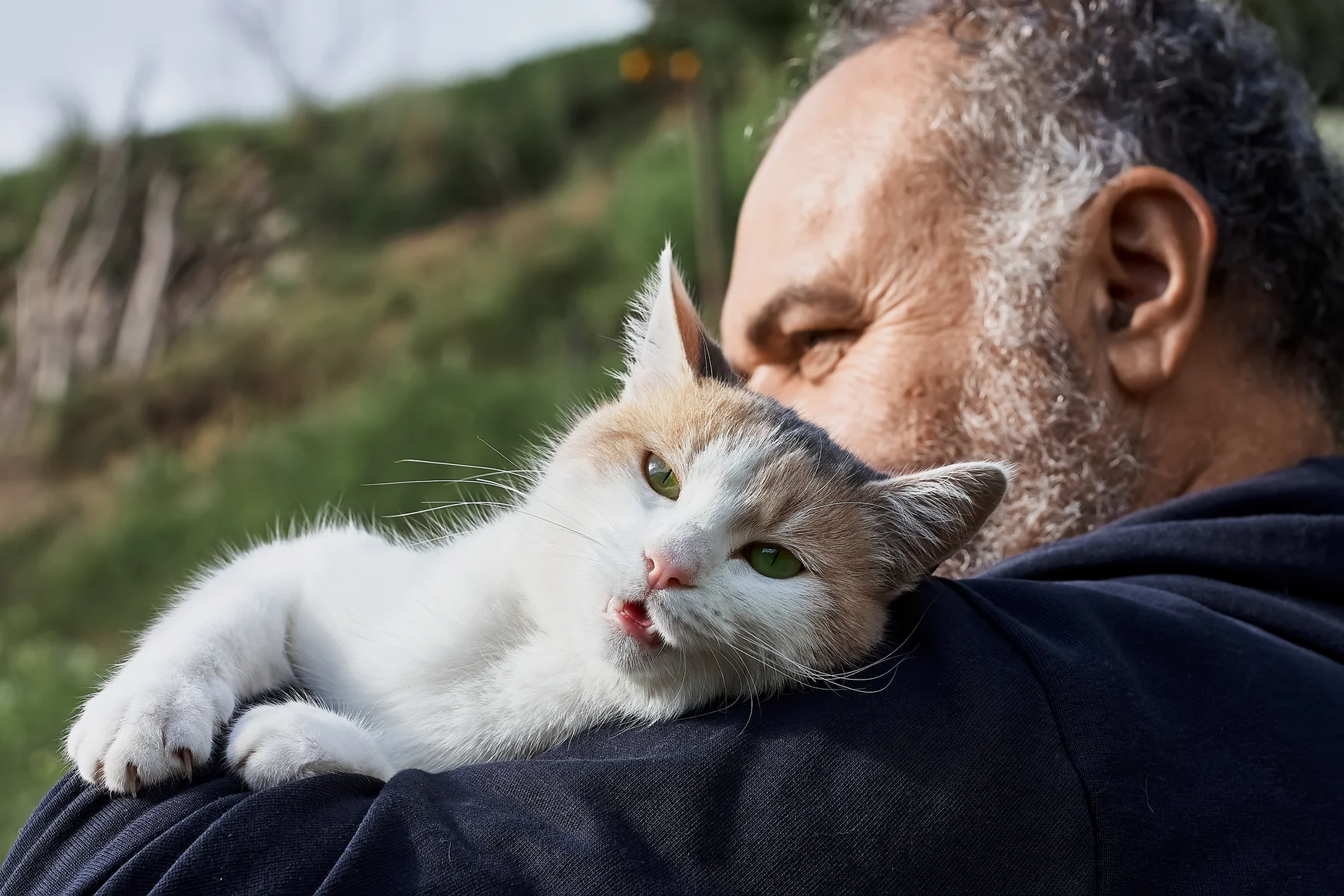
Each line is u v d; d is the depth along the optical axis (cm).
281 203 1622
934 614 154
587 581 178
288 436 1060
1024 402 198
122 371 1458
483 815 131
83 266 1570
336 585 187
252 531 919
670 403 197
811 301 213
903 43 222
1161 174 198
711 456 186
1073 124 204
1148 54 210
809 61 290
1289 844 139
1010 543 199
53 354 1496
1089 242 199
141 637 185
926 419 203
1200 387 206
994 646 147
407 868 124
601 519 185
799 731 138
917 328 205
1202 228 197
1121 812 136
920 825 130
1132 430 202
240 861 124
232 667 161
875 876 128
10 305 1636
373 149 1659
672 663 173
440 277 1366
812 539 177
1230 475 207
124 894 122
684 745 143
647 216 1138
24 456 1363
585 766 136
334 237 1567
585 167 1497
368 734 157
